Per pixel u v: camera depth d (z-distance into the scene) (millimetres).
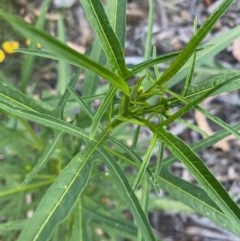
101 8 207
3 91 248
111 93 223
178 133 540
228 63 554
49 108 373
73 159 241
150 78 237
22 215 387
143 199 263
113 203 463
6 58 526
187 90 233
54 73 547
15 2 535
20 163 390
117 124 248
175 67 207
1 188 360
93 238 381
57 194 231
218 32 555
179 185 278
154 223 527
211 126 541
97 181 377
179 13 571
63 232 367
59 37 416
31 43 340
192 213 527
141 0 568
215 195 214
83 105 256
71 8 559
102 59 291
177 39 566
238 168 540
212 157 541
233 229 264
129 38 561
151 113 232
